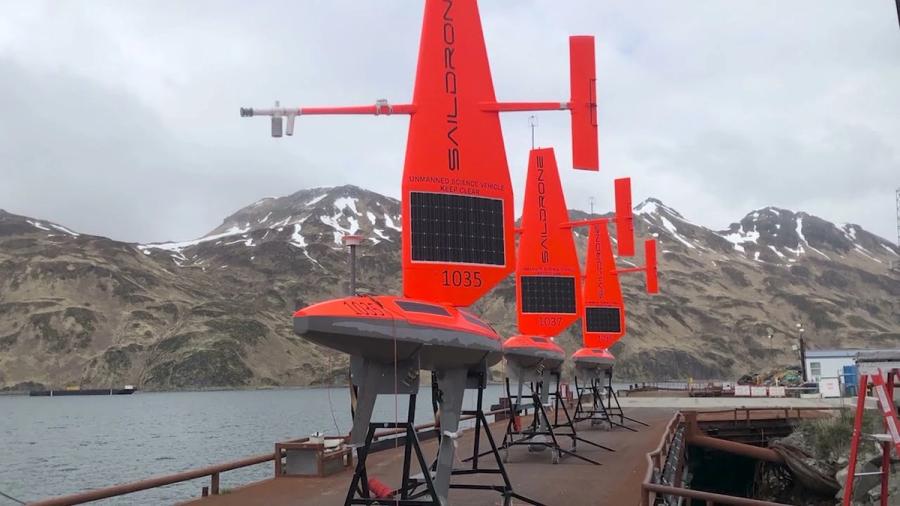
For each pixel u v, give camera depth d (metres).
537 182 20.06
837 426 23.70
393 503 9.74
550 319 19.22
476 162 10.94
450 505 12.81
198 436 58.06
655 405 42.66
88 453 47.84
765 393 55.34
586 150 11.21
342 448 16.39
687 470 25.62
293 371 158.00
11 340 158.50
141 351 157.75
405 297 10.33
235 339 160.12
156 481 11.58
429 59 10.87
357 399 9.77
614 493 13.74
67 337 160.38
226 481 33.94
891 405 10.69
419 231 10.46
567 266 19.66
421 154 10.61
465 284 10.65
